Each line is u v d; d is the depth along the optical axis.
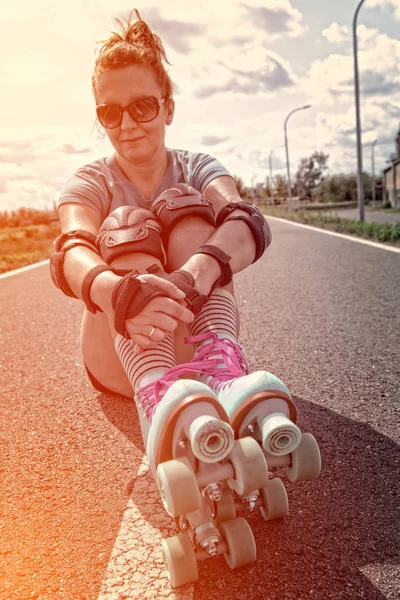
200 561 1.44
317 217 21.27
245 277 6.53
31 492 1.85
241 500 1.47
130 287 1.55
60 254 1.87
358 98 18.42
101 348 2.32
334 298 4.84
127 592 1.35
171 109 2.23
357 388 2.62
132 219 1.80
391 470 1.86
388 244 9.55
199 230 1.88
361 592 1.30
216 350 1.64
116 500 1.78
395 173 56.44
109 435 2.26
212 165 2.32
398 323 3.80
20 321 4.76
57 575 1.43
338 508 1.65
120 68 2.04
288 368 2.96
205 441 1.21
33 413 2.55
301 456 1.38
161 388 1.51
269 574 1.37
